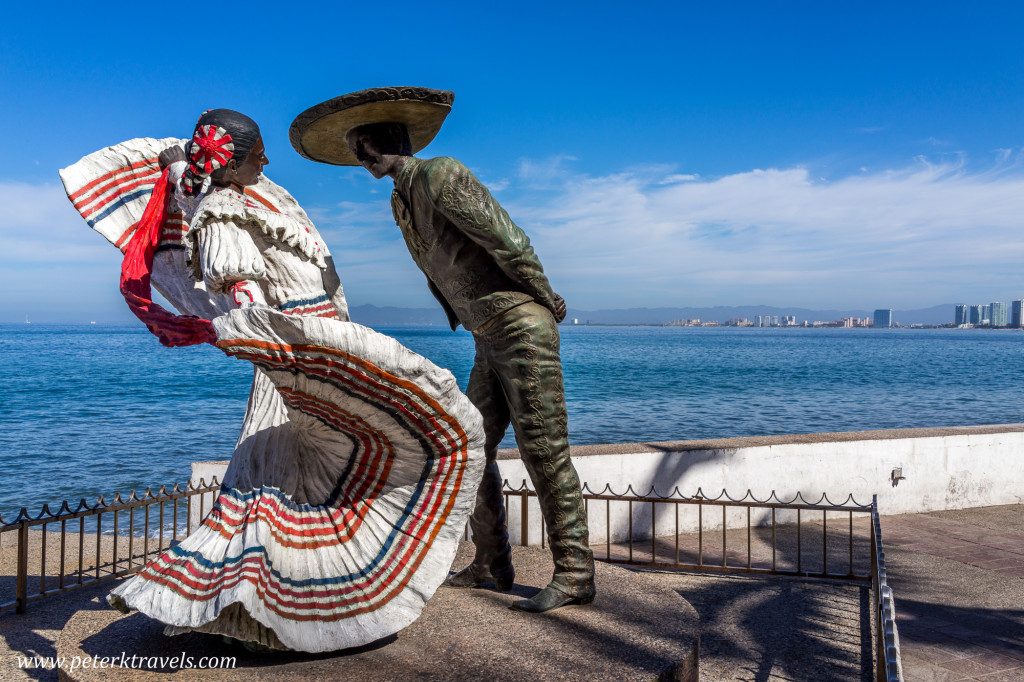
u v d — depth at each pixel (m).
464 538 4.94
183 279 3.25
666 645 2.80
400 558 2.69
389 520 2.71
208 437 18.12
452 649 2.73
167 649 2.68
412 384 2.47
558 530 3.25
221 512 2.62
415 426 2.59
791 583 5.55
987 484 8.28
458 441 2.66
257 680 2.43
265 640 2.49
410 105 3.05
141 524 8.25
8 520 8.98
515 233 3.03
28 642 3.93
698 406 27.39
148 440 17.61
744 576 5.72
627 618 3.10
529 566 3.93
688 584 5.53
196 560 2.51
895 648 2.11
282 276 2.90
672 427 21.20
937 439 8.04
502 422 3.48
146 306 3.06
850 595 5.29
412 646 2.76
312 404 2.56
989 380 43.69
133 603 2.43
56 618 4.34
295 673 2.48
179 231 3.20
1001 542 6.80
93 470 13.57
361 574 2.65
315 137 3.21
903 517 7.79
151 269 3.24
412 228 3.22
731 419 23.38
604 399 30.19
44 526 4.61
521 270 3.05
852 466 7.71
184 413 23.77
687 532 7.11
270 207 3.23
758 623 4.74
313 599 2.56
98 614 3.07
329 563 2.62
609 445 7.11
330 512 2.68
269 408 2.76
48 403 26.97
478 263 3.14
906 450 7.92
